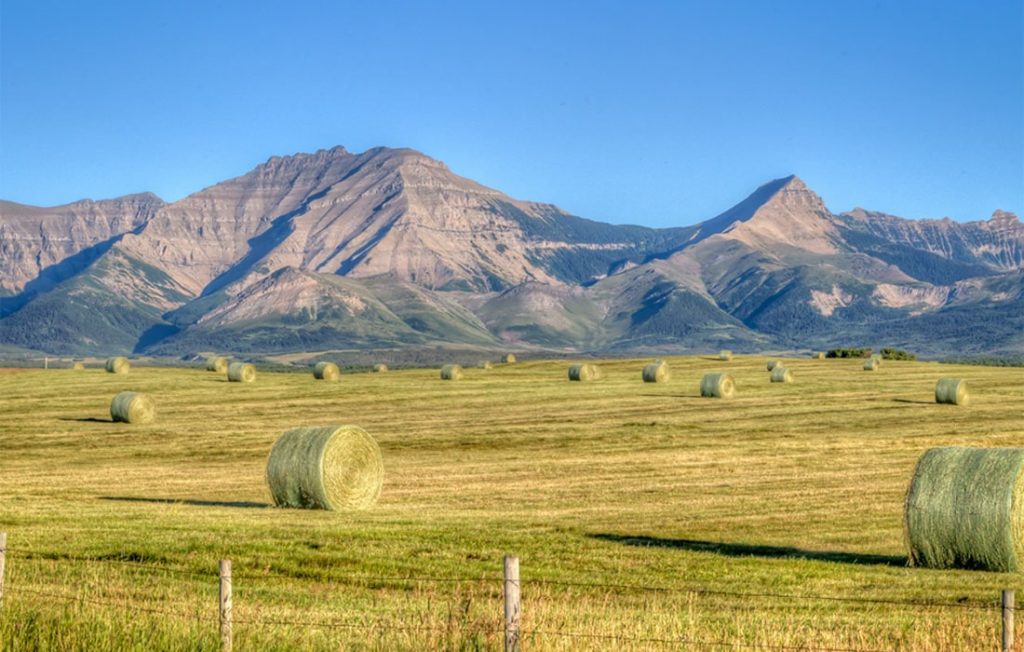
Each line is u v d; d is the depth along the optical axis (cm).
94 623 1529
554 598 1916
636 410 6962
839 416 6481
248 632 1517
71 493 3697
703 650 1486
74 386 8719
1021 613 1852
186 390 8519
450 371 9750
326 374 9644
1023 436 5384
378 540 2552
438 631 1512
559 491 3716
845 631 1658
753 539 2694
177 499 3584
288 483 3375
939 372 10131
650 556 2409
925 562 2316
